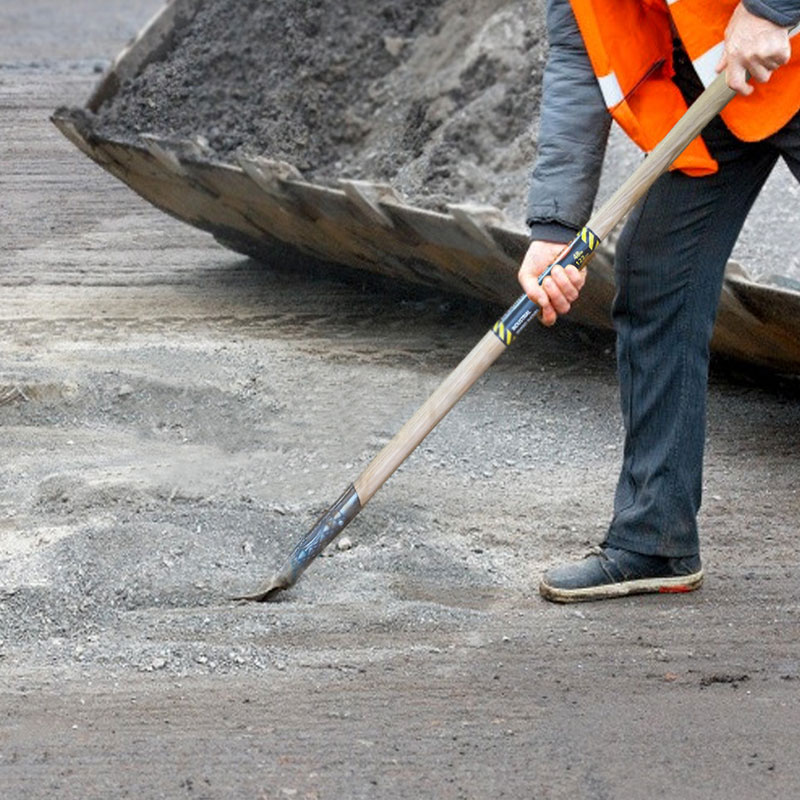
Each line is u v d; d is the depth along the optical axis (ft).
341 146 45.70
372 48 46.75
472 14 45.91
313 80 46.44
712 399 35.81
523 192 41.06
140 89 47.65
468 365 23.89
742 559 27.07
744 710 21.30
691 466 24.90
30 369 36.76
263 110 46.29
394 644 23.39
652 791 19.12
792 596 25.40
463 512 28.89
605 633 23.91
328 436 32.81
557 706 21.43
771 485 30.55
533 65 43.37
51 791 19.16
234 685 22.02
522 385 36.63
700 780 19.38
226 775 19.49
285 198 40.32
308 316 43.52
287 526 27.45
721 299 31.55
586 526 28.40
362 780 19.36
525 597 25.39
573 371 37.73
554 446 32.76
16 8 123.75
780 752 20.08
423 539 27.48
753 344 33.45
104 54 99.60
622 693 21.84
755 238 36.81
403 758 19.94
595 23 22.85
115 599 24.66
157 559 25.77
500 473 31.12
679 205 23.88
